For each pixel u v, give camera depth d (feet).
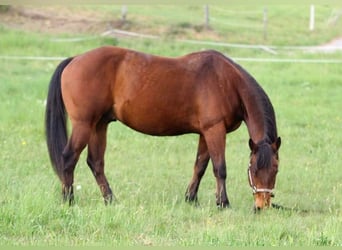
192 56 40.34
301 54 107.55
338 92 81.92
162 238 33.19
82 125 39.70
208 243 32.14
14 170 46.96
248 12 154.92
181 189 44.11
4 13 121.39
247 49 110.73
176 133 40.81
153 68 39.70
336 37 131.03
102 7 134.00
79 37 111.65
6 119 63.26
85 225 34.17
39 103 70.44
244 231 34.04
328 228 34.35
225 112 39.55
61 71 40.45
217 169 39.40
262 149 37.19
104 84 39.63
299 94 79.82
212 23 130.82
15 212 34.68
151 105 39.55
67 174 39.63
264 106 38.99
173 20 128.06
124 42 108.37
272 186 37.35
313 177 47.67
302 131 63.52
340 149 57.72
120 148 56.13
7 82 79.20
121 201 39.86
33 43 102.78
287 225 35.40
